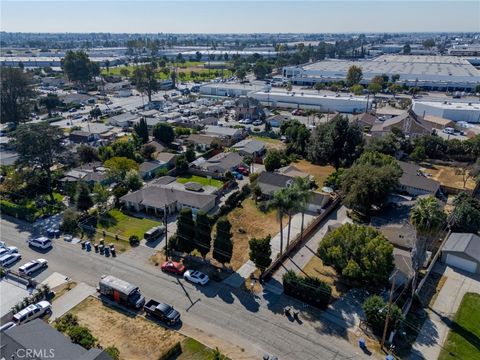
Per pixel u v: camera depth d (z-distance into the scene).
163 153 92.31
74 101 158.25
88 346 34.78
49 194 73.31
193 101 164.12
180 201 66.00
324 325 40.31
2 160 85.94
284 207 48.34
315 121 128.38
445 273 50.31
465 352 37.19
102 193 65.12
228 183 76.62
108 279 45.12
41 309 41.12
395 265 46.06
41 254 53.47
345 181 65.12
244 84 194.75
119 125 123.44
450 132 114.25
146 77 169.88
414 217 39.28
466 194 67.25
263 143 101.75
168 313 40.41
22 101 119.75
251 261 51.19
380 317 37.97
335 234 46.97
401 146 95.88
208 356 35.91
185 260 52.00
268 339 38.34
